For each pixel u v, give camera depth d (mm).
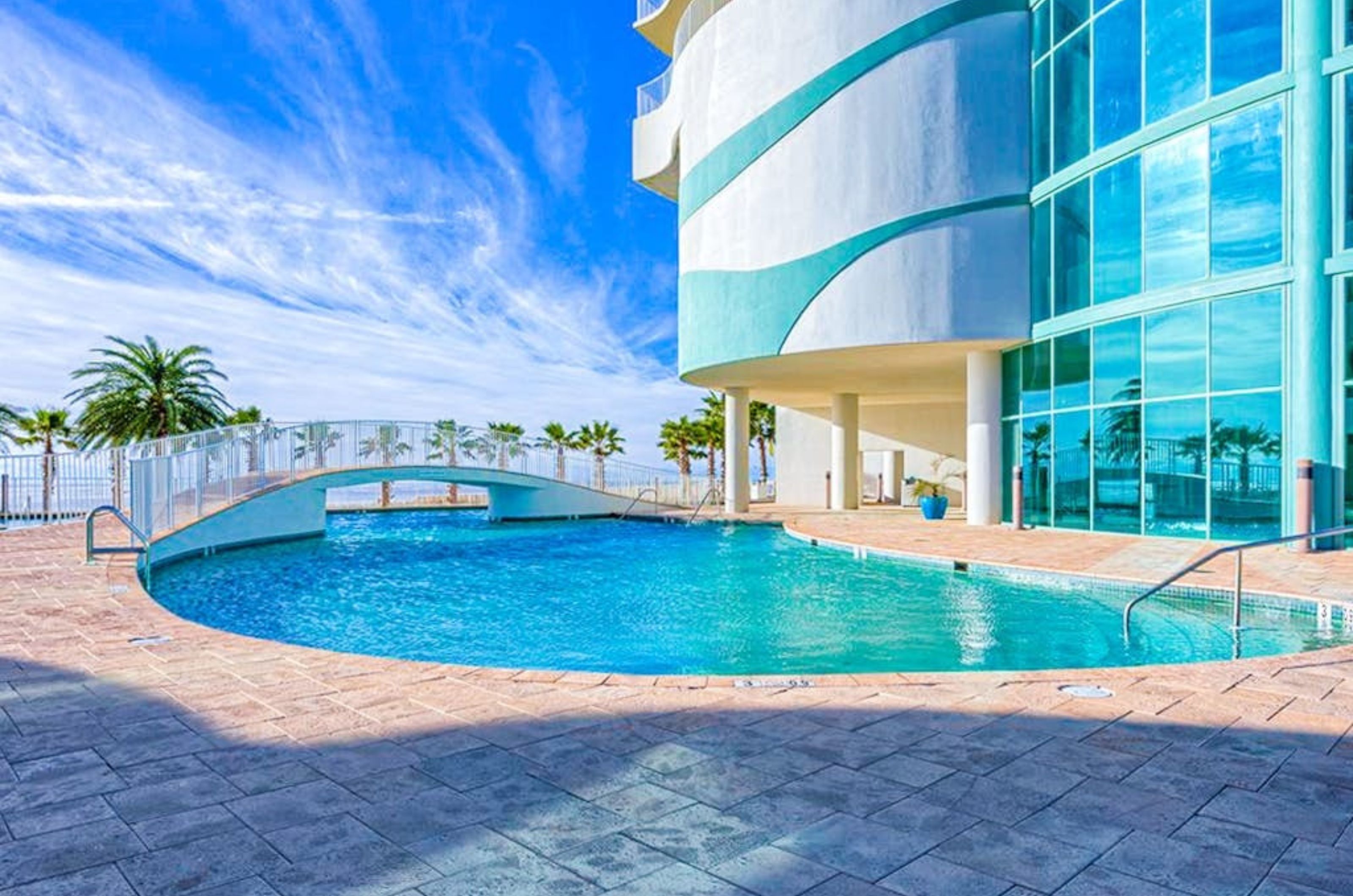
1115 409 14781
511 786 3586
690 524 23984
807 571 13742
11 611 7898
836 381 24500
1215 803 3371
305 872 2807
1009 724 4438
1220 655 7488
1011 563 12008
